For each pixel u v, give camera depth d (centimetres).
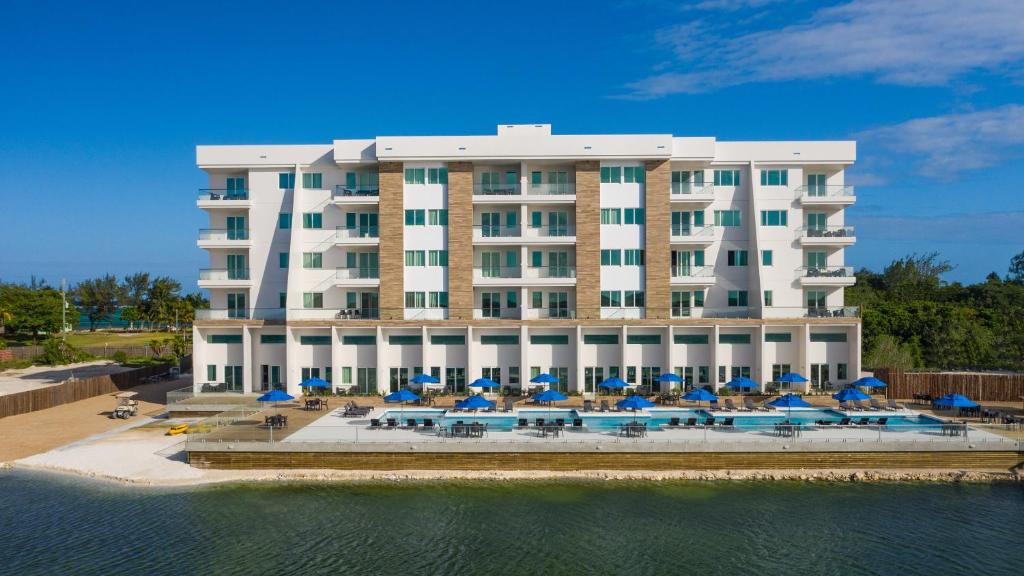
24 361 8644
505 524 3044
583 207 5484
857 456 3709
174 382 6988
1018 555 2758
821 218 5844
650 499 3359
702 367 5541
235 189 5862
